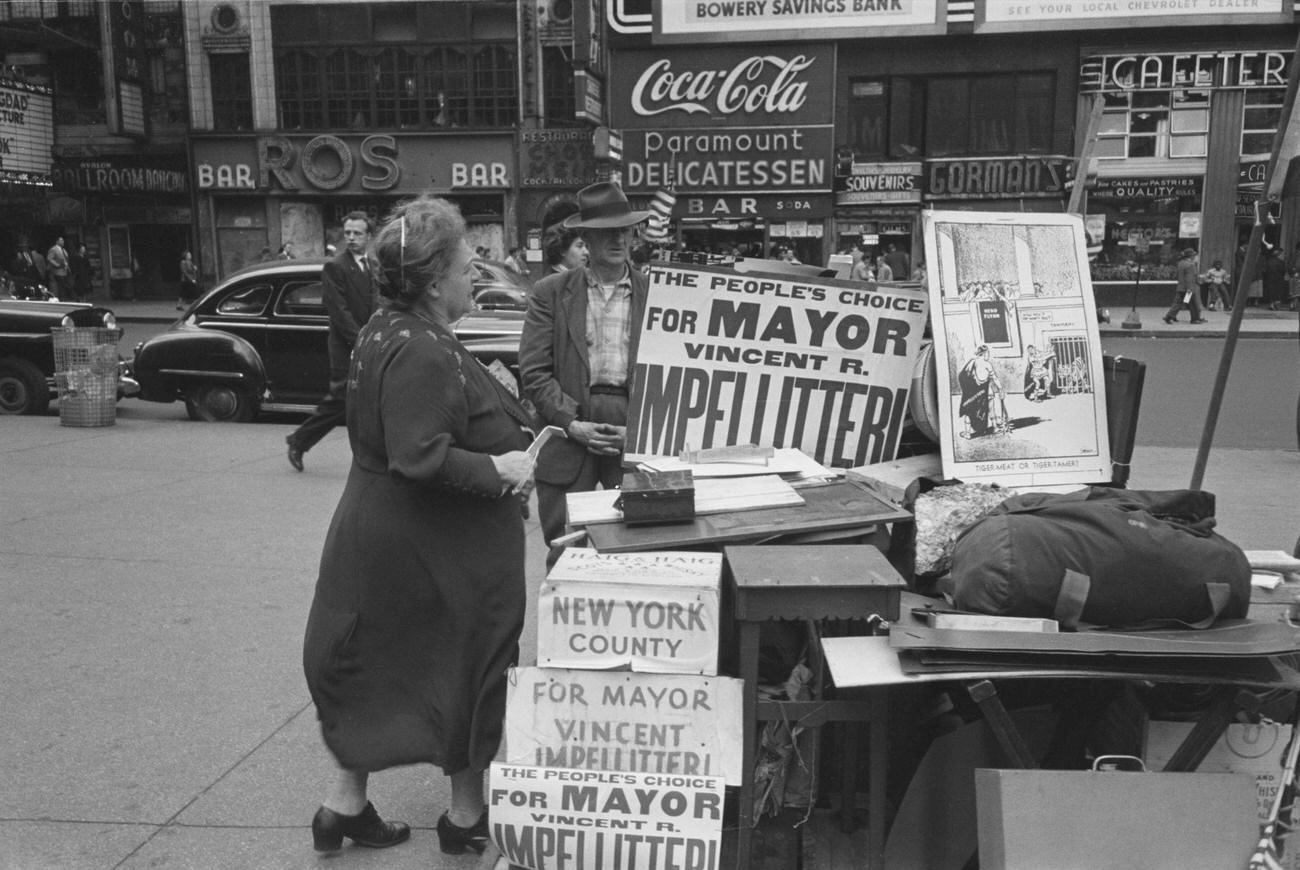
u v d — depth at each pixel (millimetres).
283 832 2959
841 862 2545
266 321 10258
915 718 2779
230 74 27172
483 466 2559
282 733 3557
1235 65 23922
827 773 2750
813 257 25734
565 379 3930
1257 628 2352
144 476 7684
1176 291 23188
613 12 24953
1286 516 6379
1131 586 2422
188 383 10469
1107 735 2715
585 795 2473
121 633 4469
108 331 10102
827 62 24734
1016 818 2193
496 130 26266
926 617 2430
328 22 26609
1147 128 24500
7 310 10898
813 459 3525
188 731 3564
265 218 27672
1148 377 14008
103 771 3287
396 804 3160
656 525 2791
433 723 2680
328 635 2664
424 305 2664
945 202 25000
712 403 3559
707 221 25844
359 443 2678
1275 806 2383
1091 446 3359
